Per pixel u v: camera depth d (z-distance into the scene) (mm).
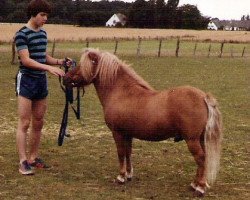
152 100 6379
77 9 109500
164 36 71125
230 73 25719
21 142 7320
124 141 6785
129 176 7066
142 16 101875
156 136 6449
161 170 7734
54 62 7672
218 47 51781
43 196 6355
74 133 10430
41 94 7484
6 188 6664
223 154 8828
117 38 61750
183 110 6090
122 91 6637
